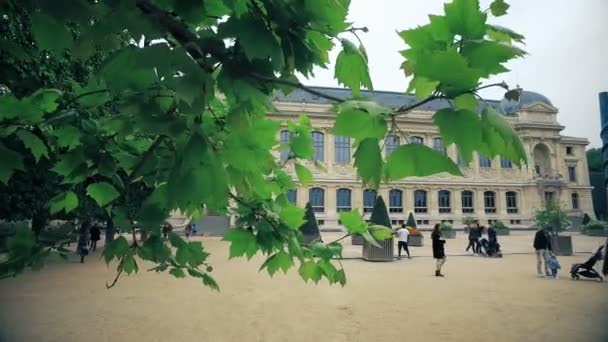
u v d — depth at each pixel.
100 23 0.85
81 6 0.82
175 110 1.17
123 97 1.17
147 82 0.95
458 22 0.84
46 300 9.72
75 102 1.65
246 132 1.18
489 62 0.78
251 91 1.01
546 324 7.78
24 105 1.44
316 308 8.98
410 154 0.77
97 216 17.44
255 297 10.13
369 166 0.80
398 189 56.81
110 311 8.61
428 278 13.63
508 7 0.86
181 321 7.82
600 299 10.20
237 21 0.95
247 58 0.98
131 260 1.68
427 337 6.93
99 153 1.60
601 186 78.06
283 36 1.09
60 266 16.02
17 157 1.19
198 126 0.98
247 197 1.42
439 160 0.76
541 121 63.50
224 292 10.77
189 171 0.96
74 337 6.76
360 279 13.26
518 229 56.81
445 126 0.76
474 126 0.75
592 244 31.22
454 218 57.34
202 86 0.88
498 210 59.44
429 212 57.16
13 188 9.31
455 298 10.23
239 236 1.65
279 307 9.05
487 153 0.77
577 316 8.41
